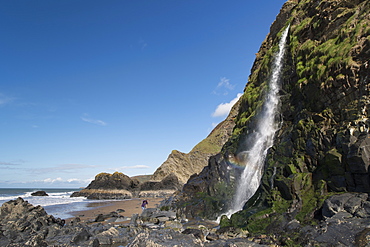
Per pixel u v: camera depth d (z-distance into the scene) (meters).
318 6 23.75
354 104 14.90
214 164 27.16
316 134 16.42
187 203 25.36
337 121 15.79
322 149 15.77
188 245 12.26
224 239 13.43
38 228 19.17
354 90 15.16
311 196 14.69
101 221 25.61
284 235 12.73
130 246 12.65
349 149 13.41
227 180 24.97
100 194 80.38
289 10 34.50
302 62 21.81
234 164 25.58
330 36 19.72
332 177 14.26
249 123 26.78
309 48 21.39
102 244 15.05
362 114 14.07
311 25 23.30
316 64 19.14
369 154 12.56
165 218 23.02
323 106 17.50
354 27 17.50
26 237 16.80
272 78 27.06
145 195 86.62
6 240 16.00
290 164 16.84
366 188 12.57
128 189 88.69
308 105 19.19
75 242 15.32
